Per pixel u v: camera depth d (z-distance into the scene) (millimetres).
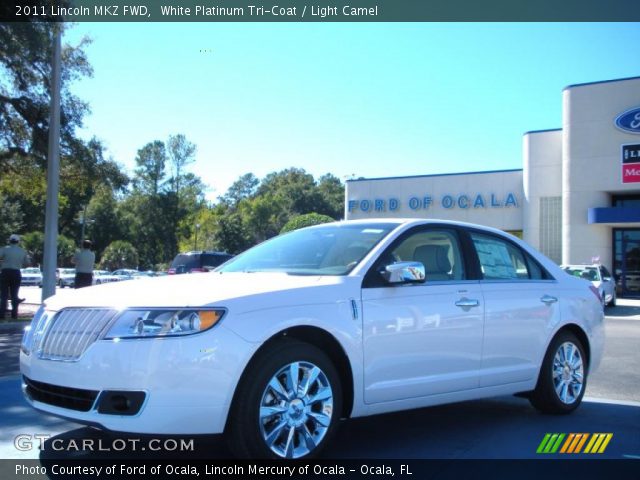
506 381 5434
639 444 4957
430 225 5398
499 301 5430
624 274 29484
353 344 4371
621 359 9977
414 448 4773
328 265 4914
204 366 3734
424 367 4793
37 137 17875
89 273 14898
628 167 28484
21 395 6367
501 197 33344
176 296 3961
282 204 104438
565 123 30219
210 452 4535
